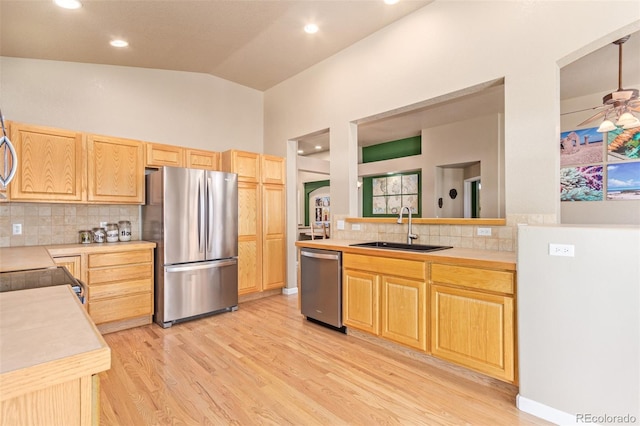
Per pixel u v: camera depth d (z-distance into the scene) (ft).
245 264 13.76
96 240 11.20
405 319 8.46
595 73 11.79
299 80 14.62
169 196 11.10
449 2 9.32
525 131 7.85
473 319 7.18
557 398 5.93
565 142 14.55
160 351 8.99
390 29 10.86
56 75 11.01
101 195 10.87
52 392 2.18
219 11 9.35
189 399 6.68
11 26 8.54
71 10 8.20
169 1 8.50
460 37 9.09
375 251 9.16
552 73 7.46
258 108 16.70
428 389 7.10
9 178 3.71
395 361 8.43
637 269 5.21
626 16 6.44
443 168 20.42
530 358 6.24
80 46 10.21
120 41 10.28
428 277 8.04
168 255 11.07
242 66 13.85
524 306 6.31
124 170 11.37
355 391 7.01
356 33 11.34
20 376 2.02
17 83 10.33
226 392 6.95
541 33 7.61
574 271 5.75
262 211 14.43
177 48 11.44
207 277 11.94
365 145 25.26
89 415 2.31
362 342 9.64
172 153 12.70
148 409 6.34
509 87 8.11
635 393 5.22
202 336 10.12
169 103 13.61
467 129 18.17
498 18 8.33
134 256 10.82
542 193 7.59
